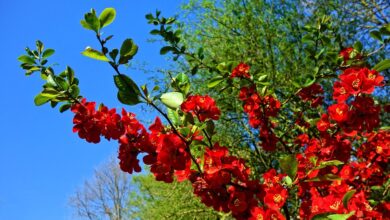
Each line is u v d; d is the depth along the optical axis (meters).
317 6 7.57
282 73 7.06
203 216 7.98
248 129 6.98
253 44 7.23
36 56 2.50
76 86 2.30
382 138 3.26
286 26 7.43
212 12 7.75
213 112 2.57
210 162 2.30
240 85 3.76
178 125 2.34
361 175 3.18
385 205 2.71
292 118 5.73
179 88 2.53
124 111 2.41
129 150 2.37
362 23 7.68
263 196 2.43
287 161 2.34
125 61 1.92
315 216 2.00
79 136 2.44
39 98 2.27
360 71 2.67
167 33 4.19
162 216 8.05
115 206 20.64
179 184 7.99
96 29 1.90
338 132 3.19
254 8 7.51
